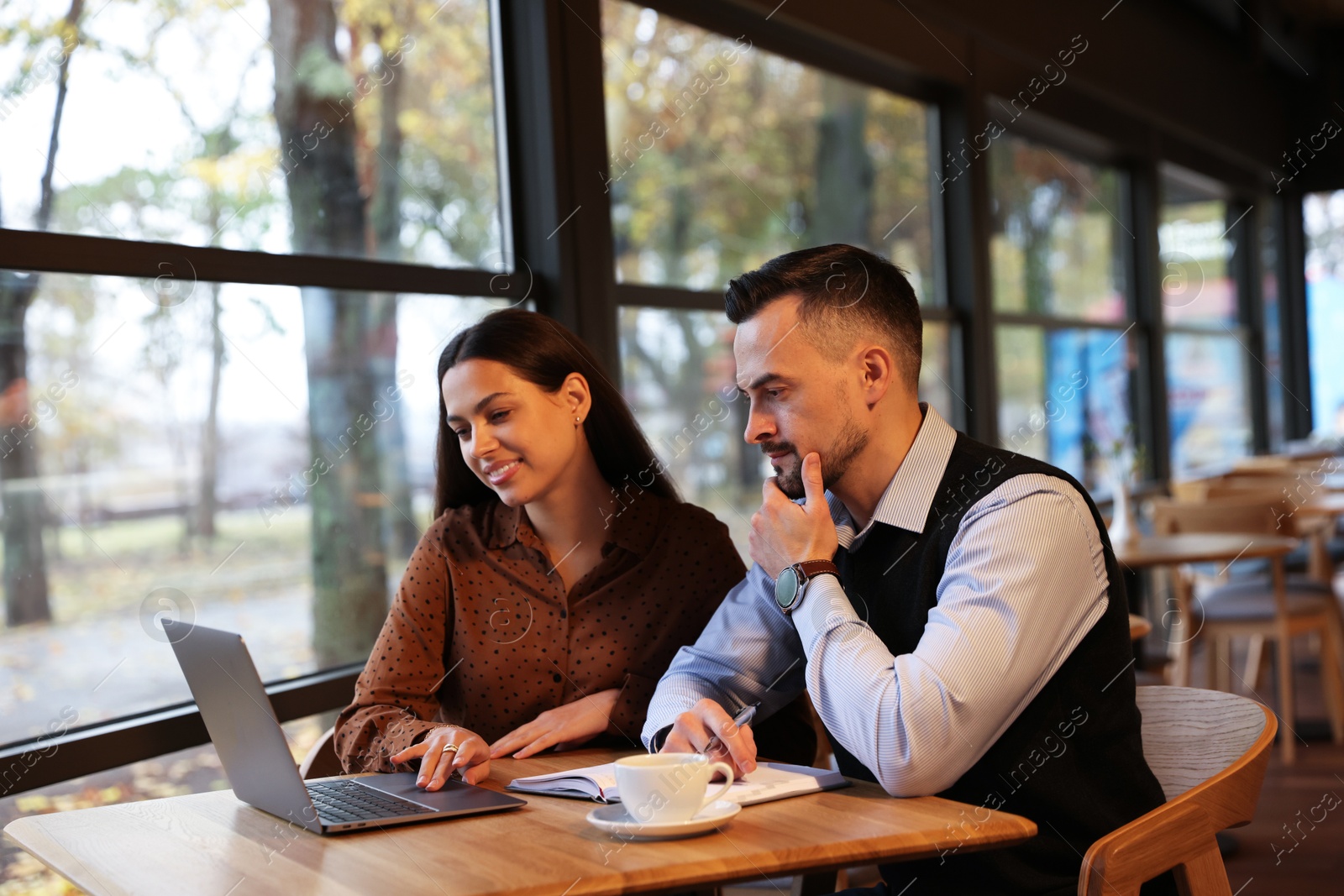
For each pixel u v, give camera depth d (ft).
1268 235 25.39
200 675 3.88
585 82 8.83
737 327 4.31
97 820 3.86
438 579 5.34
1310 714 13.12
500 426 5.06
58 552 6.15
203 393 6.89
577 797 3.84
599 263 8.87
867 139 13.52
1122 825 3.86
